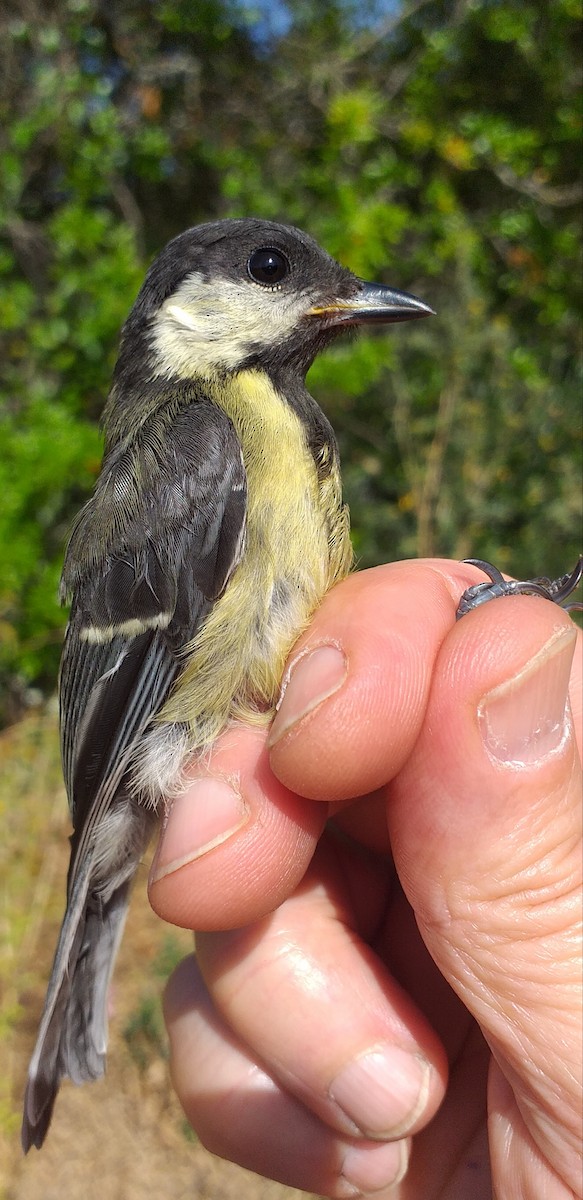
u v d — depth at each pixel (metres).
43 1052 0.10
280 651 0.10
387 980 0.10
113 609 0.10
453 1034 0.11
